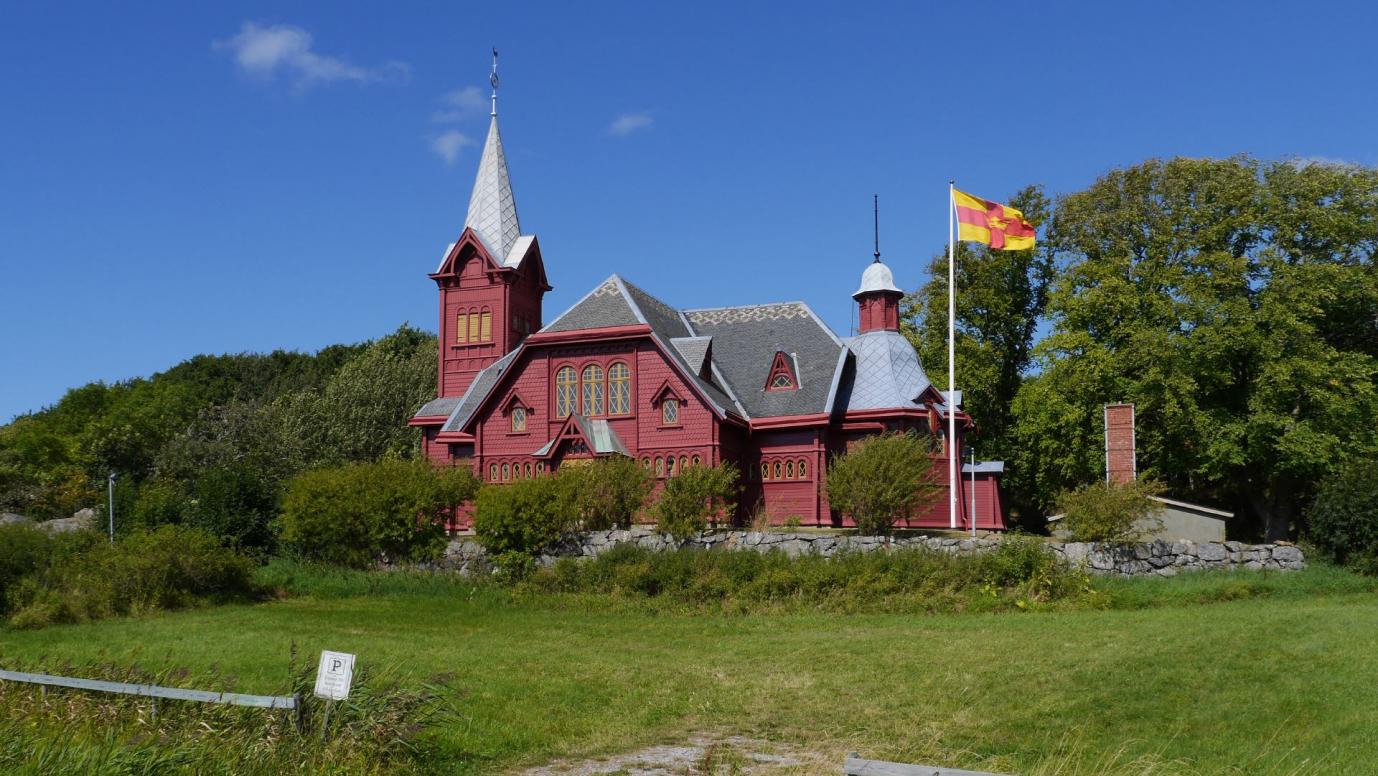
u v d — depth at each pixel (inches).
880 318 1891.0
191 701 551.5
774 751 601.9
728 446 1776.6
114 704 564.4
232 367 3897.6
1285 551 1381.6
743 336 1984.5
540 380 1863.9
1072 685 756.0
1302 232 1921.8
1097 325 2041.1
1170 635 923.4
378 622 1241.4
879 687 780.6
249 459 2583.7
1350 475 1432.1
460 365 2233.0
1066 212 2105.1
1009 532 1648.6
